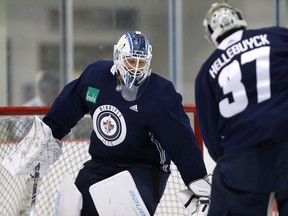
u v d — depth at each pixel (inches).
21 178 422.6
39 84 1031.0
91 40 1046.4
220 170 299.7
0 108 421.7
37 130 374.6
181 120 352.8
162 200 441.4
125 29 1058.7
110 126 358.3
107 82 360.5
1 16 1032.8
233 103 296.0
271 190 292.5
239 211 298.7
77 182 372.2
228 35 311.1
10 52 1034.1
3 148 426.0
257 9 1077.8
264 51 296.8
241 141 293.4
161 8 1061.8
